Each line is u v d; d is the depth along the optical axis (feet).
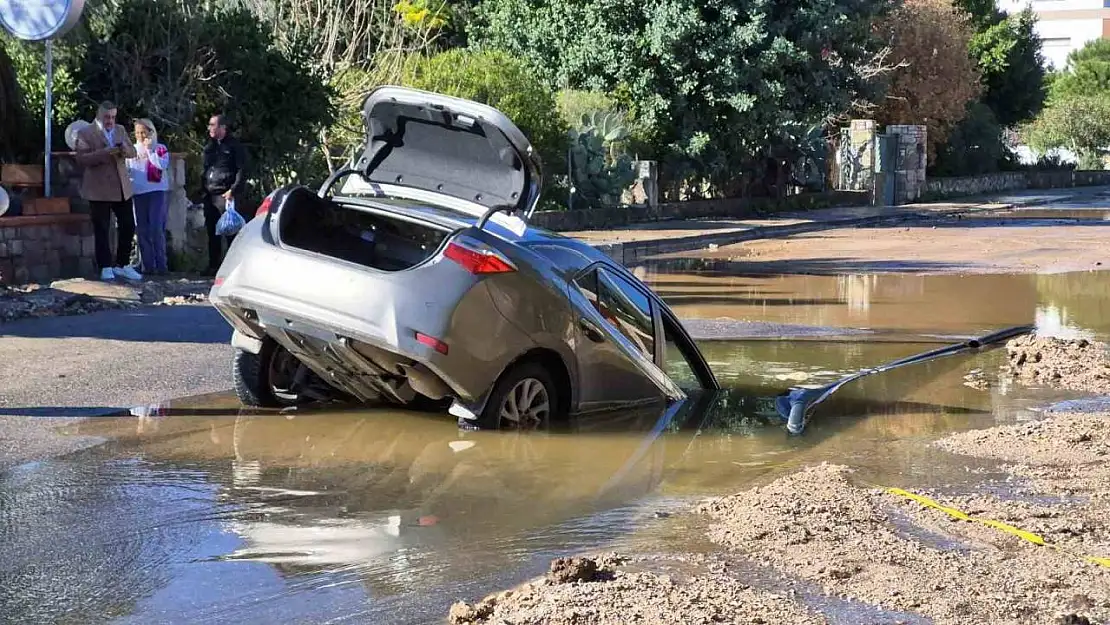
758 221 100.94
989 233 91.71
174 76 61.05
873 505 20.31
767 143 111.34
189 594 15.84
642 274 61.11
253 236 25.09
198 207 55.26
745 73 100.48
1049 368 33.83
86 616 15.05
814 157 123.24
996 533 18.90
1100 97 229.04
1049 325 43.65
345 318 23.52
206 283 46.93
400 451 23.71
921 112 146.00
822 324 43.24
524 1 102.42
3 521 18.75
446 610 15.44
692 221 99.55
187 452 23.20
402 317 23.29
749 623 14.96
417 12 84.53
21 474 21.39
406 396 25.79
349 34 82.84
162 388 28.81
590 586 16.11
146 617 15.03
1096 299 51.29
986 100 179.11
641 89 100.78
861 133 133.18
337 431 25.22
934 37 144.25
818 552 17.76
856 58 110.63
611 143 96.22
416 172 27.55
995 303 49.70
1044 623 15.16
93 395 27.78
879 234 91.45
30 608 15.29
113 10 59.93
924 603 15.80
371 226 28.07
